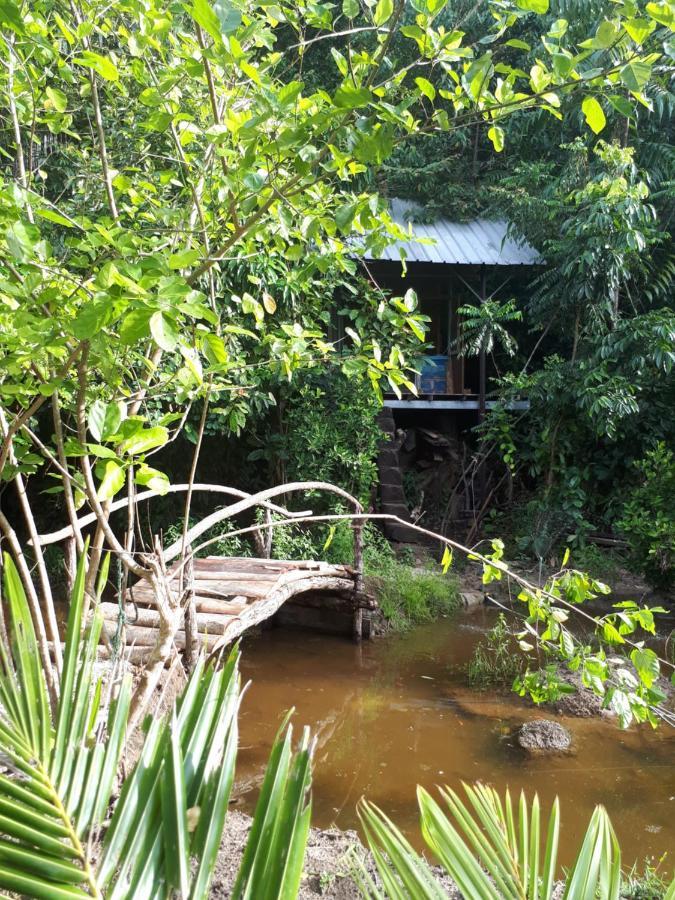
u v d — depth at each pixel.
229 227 2.19
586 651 2.38
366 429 8.91
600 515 10.20
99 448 1.61
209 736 1.14
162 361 3.12
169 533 8.53
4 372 2.04
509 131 10.84
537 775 4.40
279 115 1.77
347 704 5.60
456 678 6.18
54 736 1.20
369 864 2.84
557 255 9.98
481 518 10.52
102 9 2.29
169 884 0.99
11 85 2.24
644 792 4.17
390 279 11.32
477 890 1.18
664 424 9.53
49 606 2.11
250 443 9.48
